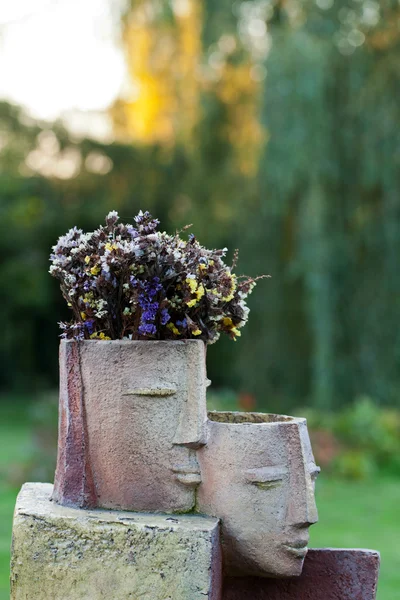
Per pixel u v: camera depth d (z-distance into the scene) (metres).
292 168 10.83
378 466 10.73
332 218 11.28
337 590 2.67
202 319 2.62
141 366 2.53
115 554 2.38
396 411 11.48
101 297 2.59
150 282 2.51
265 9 12.62
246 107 13.86
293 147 10.80
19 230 20.56
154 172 18.02
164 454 2.51
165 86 15.52
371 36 11.22
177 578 2.34
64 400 2.62
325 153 10.87
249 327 12.59
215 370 18.47
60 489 2.58
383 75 10.98
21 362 22.70
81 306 2.63
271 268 12.16
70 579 2.40
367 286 11.43
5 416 18.02
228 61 13.05
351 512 8.16
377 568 2.67
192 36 14.67
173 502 2.50
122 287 2.57
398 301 11.29
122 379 2.54
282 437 2.46
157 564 2.35
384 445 10.75
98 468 2.55
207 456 2.49
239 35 12.82
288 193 11.08
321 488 9.54
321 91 10.80
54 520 2.43
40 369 23.02
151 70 15.24
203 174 15.48
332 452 10.38
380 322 11.39
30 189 20.95
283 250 12.07
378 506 8.50
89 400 2.57
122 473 2.53
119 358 2.54
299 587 2.68
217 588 2.42
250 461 2.45
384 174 10.81
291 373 12.41
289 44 10.95
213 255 2.66
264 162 11.05
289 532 2.43
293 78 10.83
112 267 2.54
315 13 11.36
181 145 16.61
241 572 2.54
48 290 21.66
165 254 2.51
